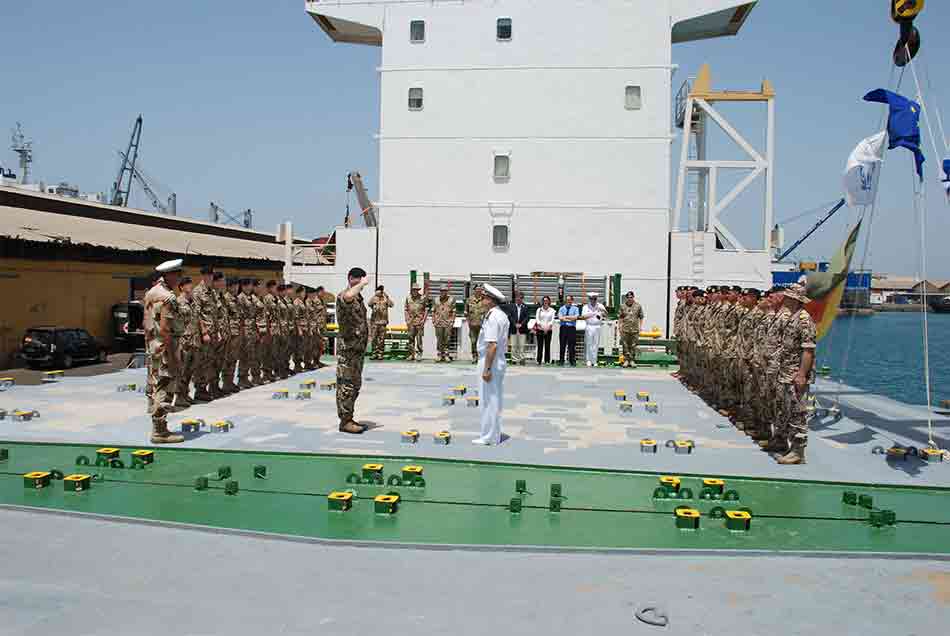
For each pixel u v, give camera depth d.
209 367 14.28
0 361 20.34
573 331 21.33
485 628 4.99
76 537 6.72
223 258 34.22
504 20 23.70
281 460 9.66
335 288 24.84
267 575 5.88
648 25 23.28
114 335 25.88
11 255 20.81
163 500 7.82
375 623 5.04
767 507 7.89
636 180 23.38
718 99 25.22
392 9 24.08
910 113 10.49
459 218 23.94
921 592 5.70
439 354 21.89
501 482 8.73
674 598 5.54
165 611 5.20
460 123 23.88
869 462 9.90
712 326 14.31
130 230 30.69
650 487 8.61
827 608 5.39
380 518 7.32
